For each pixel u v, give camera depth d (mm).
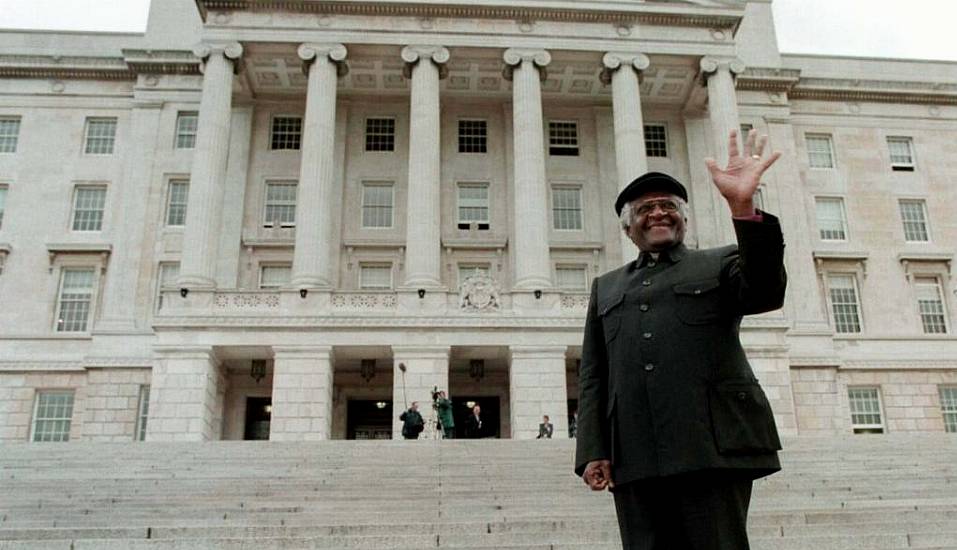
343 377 39906
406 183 44906
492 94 46031
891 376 44812
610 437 4418
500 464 18641
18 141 45031
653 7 41844
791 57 51812
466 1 40938
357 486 16312
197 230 36656
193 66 45469
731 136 4059
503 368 40031
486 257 43906
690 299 4270
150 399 33969
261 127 45281
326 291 35938
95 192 44594
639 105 41125
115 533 11727
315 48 40188
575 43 41438
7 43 47188
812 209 47625
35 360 41312
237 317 35062
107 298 41656
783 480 16641
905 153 49938
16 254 43062
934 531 11922
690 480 4004
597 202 45469
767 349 37250
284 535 11961
